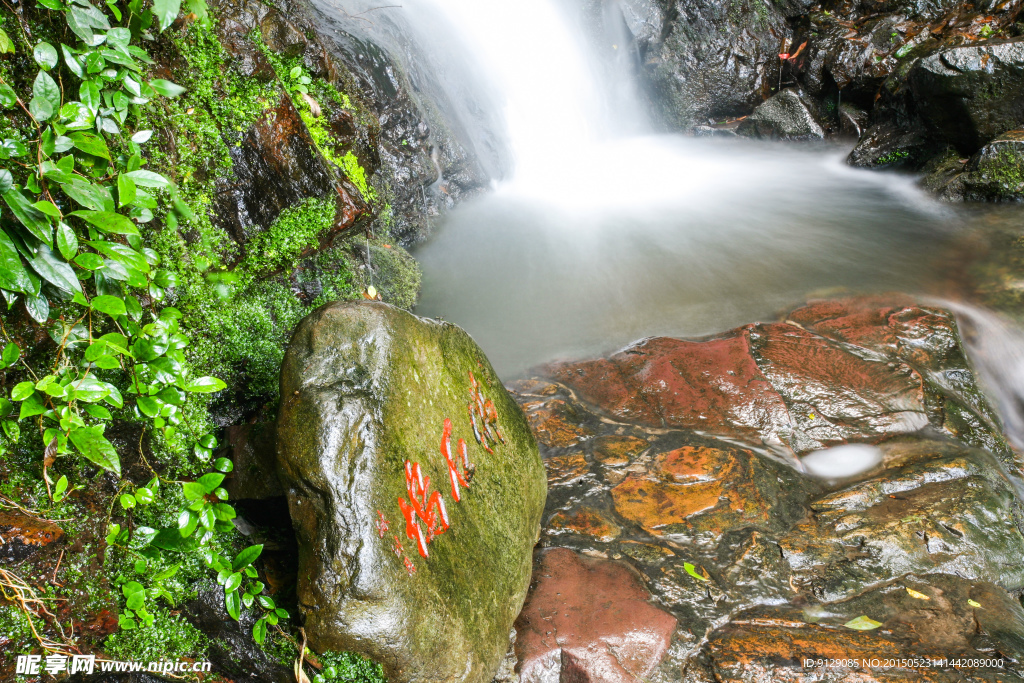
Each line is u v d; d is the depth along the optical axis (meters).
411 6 8.16
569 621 3.20
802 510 3.90
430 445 2.72
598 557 3.59
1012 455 4.62
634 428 4.66
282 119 3.53
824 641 3.09
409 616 2.36
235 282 3.32
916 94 8.66
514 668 2.99
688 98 11.87
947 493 3.90
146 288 2.65
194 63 3.12
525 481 3.46
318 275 4.03
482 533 2.92
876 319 5.64
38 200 2.21
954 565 3.52
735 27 11.56
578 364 5.39
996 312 5.91
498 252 7.03
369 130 5.14
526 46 10.24
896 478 4.05
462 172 7.62
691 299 6.33
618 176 9.84
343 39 5.75
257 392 3.36
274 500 2.81
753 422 4.67
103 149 2.29
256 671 2.68
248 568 2.63
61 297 2.36
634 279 6.69
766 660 2.98
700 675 2.95
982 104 8.05
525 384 5.15
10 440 2.30
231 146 3.30
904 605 3.31
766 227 7.88
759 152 10.98
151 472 2.78
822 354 5.25
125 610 2.59
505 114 9.40
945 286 6.34
